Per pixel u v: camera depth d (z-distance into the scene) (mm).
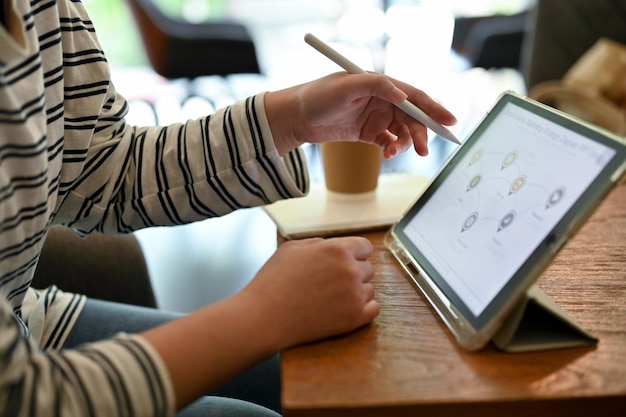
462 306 507
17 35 470
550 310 482
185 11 4164
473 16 2939
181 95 3404
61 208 683
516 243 494
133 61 3883
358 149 746
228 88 3359
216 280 1790
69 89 630
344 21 3547
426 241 612
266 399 753
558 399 421
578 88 1574
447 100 3182
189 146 695
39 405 382
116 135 696
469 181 605
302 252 520
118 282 877
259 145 679
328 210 764
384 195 815
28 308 693
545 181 506
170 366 426
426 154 679
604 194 441
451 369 453
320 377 444
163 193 700
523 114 591
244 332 456
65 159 638
